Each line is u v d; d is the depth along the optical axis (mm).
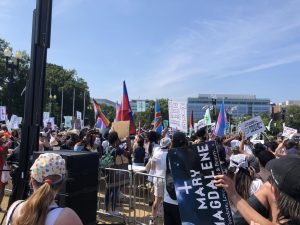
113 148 9508
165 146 7805
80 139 10969
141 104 33312
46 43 5605
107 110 107000
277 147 9477
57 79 99875
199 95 136875
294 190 2035
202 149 3154
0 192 8750
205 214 3080
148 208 9312
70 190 4926
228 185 2771
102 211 8930
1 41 72688
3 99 69562
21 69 70250
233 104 136750
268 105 138250
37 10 5594
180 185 3170
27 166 5527
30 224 2541
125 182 8758
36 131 5590
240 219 3090
